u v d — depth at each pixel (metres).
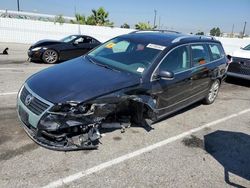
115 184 3.39
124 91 4.15
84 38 12.60
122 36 5.83
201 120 5.92
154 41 5.30
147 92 4.50
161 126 5.30
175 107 5.46
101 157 3.94
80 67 4.68
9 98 6.11
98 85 4.01
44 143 3.73
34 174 3.41
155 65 4.71
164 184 3.51
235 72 9.69
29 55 11.34
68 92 3.78
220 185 3.64
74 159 3.80
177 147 4.54
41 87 3.94
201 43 6.20
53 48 11.46
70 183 3.32
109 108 3.96
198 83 6.02
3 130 4.43
